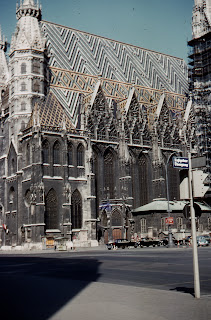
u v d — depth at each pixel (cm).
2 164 11281
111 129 11312
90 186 10238
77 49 12725
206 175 1728
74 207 10088
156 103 13225
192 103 13275
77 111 11281
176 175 12244
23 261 5059
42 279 2578
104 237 10394
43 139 9831
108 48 13650
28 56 10875
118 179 11169
